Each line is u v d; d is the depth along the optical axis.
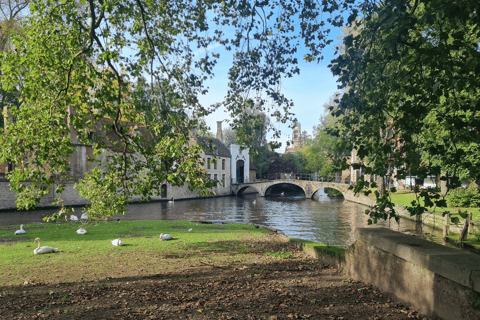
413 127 5.10
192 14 8.67
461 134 5.26
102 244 12.53
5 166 32.50
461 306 3.91
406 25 4.87
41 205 31.97
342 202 46.00
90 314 5.10
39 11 7.14
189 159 7.97
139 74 8.15
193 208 37.91
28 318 4.95
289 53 8.24
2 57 7.07
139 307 5.44
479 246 13.77
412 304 4.92
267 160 75.56
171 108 8.21
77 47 7.37
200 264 9.16
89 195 10.20
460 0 4.25
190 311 5.20
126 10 7.86
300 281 7.00
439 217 19.72
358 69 5.57
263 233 15.91
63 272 8.32
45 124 6.77
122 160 8.52
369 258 6.32
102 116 7.43
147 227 17.92
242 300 5.77
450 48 4.45
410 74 5.10
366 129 5.68
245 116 8.38
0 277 7.84
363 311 5.02
